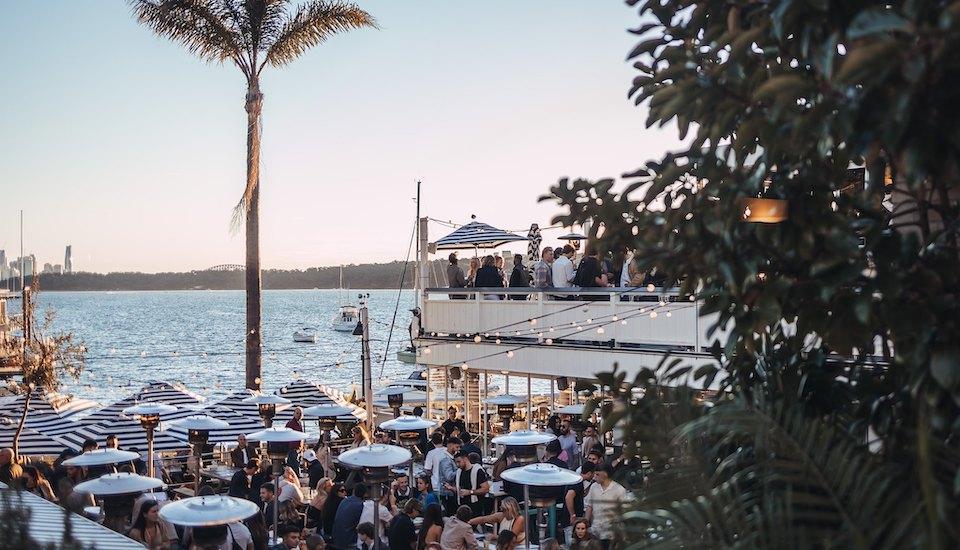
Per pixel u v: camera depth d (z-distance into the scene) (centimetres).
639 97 357
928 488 221
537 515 1183
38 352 2291
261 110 2734
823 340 325
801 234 285
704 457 340
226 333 14062
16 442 1805
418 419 1552
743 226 300
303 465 1809
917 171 230
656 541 299
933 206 297
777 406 307
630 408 367
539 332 1688
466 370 1861
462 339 1870
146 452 1819
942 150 237
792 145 252
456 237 2136
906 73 204
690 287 342
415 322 1991
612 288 1526
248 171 2714
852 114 228
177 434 1877
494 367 1789
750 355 374
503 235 2094
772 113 252
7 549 425
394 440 1702
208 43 2680
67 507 566
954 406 272
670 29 351
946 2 215
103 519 1127
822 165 306
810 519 293
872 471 296
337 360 8975
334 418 1794
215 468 1862
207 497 909
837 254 279
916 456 280
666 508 325
